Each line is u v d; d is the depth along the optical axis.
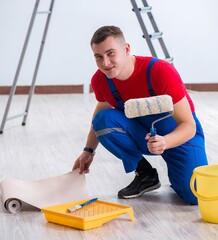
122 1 7.11
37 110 6.02
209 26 7.23
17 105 6.32
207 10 7.20
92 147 2.98
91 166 3.70
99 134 2.81
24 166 3.78
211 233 2.46
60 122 5.36
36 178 3.48
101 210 2.69
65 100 6.66
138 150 2.89
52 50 7.08
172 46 7.24
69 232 2.50
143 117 2.84
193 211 2.75
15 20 6.93
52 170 3.67
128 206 2.67
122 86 2.78
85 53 7.14
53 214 2.61
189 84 7.34
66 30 7.06
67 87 7.17
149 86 2.71
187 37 7.24
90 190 3.16
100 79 2.85
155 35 5.16
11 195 2.77
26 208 2.85
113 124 2.80
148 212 2.75
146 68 2.69
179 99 2.64
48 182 2.94
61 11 7.01
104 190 3.15
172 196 3.01
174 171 2.85
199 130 2.92
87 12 7.07
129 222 2.61
